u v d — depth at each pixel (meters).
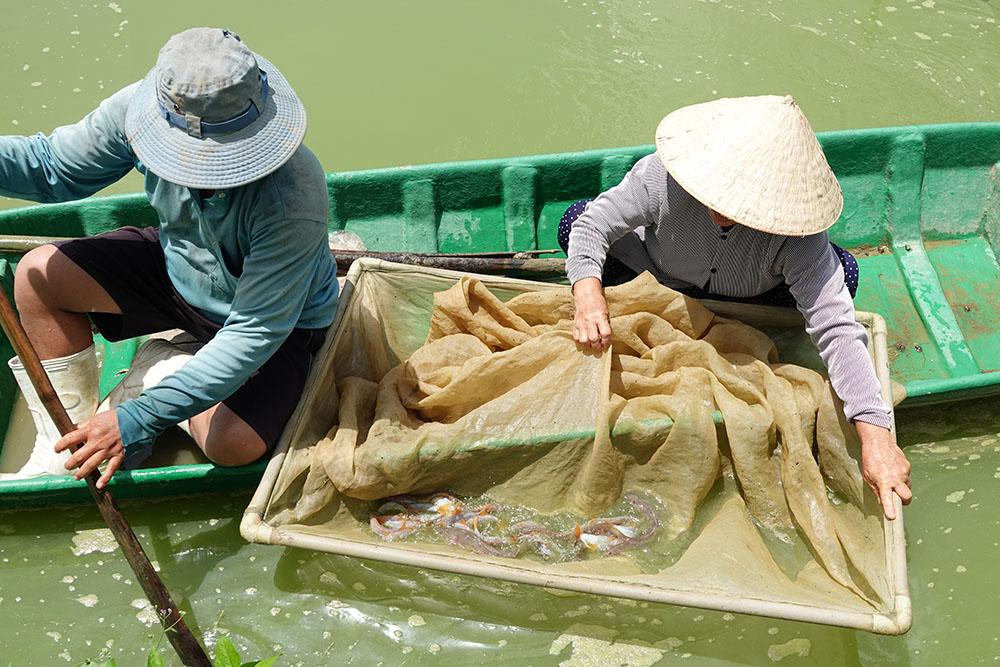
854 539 2.65
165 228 2.60
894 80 4.86
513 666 2.61
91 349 2.88
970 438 3.20
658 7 5.29
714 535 2.69
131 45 4.88
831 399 2.76
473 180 3.62
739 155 2.60
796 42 5.09
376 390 2.95
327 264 2.90
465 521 2.77
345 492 2.70
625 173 3.65
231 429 2.70
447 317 3.03
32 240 3.11
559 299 2.99
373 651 2.64
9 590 2.76
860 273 3.71
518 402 2.78
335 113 4.57
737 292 3.00
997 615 2.74
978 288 3.68
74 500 2.88
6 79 4.64
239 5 5.18
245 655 2.62
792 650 2.64
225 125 2.26
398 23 5.11
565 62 4.89
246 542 2.88
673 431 2.72
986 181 3.79
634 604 2.72
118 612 2.71
